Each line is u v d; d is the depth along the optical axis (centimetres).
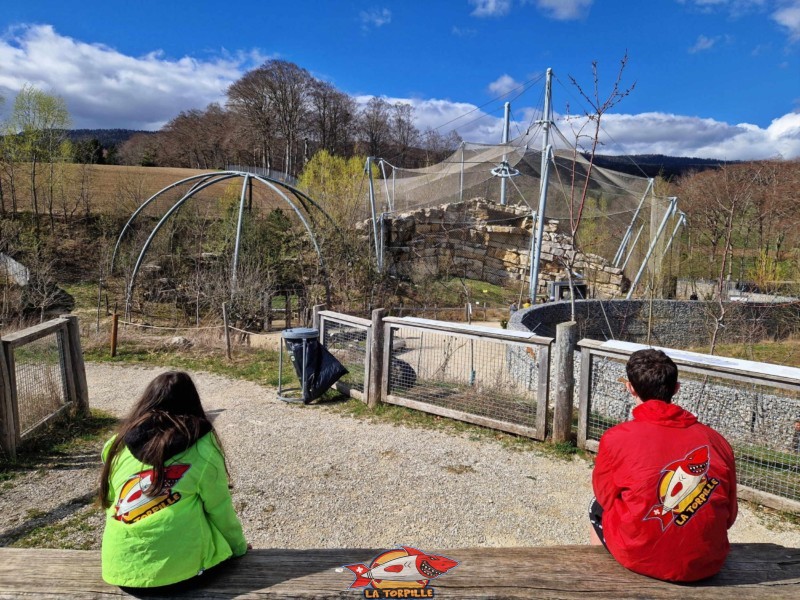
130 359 1075
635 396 239
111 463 210
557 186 2859
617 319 1898
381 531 422
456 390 703
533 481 509
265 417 702
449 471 531
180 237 2628
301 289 2241
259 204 3503
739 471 492
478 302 2614
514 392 679
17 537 404
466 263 2998
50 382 650
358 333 781
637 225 2797
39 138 2850
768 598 204
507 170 2867
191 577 207
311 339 758
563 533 423
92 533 411
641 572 214
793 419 536
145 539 198
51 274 2158
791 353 1681
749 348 1742
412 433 633
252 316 1764
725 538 212
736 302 1764
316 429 653
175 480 203
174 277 2255
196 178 2044
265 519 438
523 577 216
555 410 581
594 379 673
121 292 2177
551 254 2853
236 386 870
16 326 1575
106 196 3375
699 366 482
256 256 2270
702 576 210
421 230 2931
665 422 215
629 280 2711
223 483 217
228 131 6638
